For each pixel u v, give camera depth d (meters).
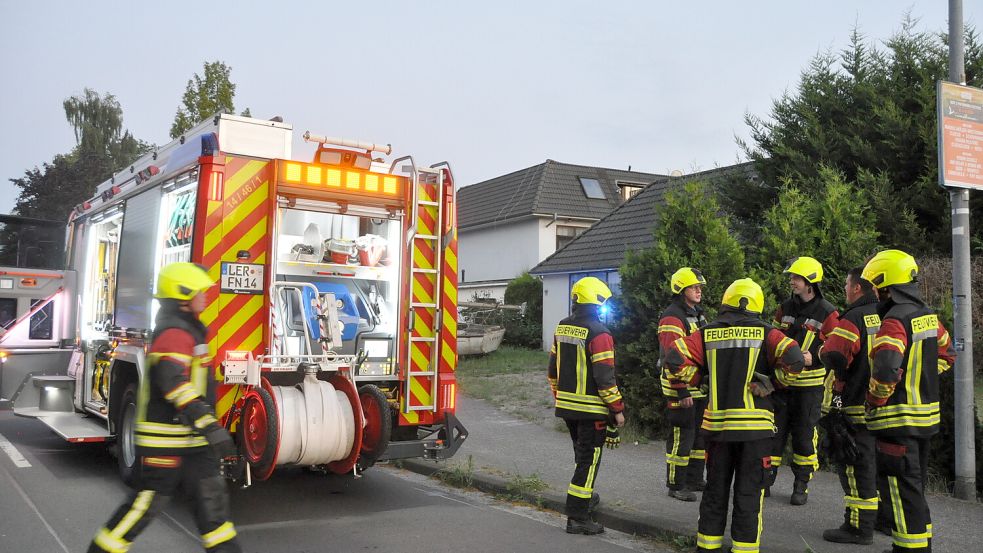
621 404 5.70
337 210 6.69
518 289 25.03
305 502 6.92
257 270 6.30
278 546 5.58
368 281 7.29
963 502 6.57
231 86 19.55
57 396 9.25
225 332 6.12
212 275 6.09
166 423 4.30
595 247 20.84
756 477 4.78
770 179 14.30
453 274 7.17
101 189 10.06
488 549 5.54
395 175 6.96
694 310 6.61
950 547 5.37
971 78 12.82
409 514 6.53
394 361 6.95
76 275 10.13
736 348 4.86
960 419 6.68
